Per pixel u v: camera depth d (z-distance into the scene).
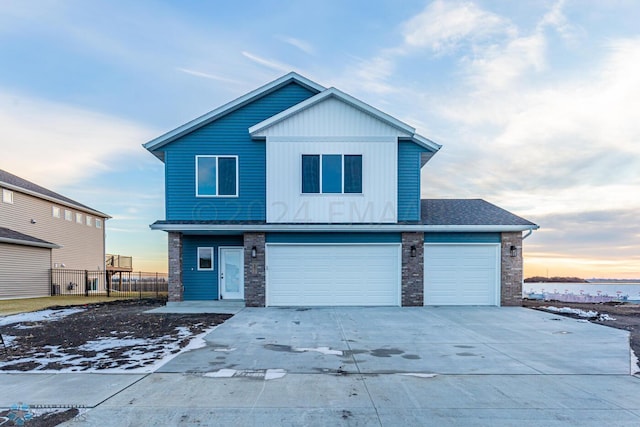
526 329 8.73
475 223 12.85
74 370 5.48
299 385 4.82
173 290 12.92
